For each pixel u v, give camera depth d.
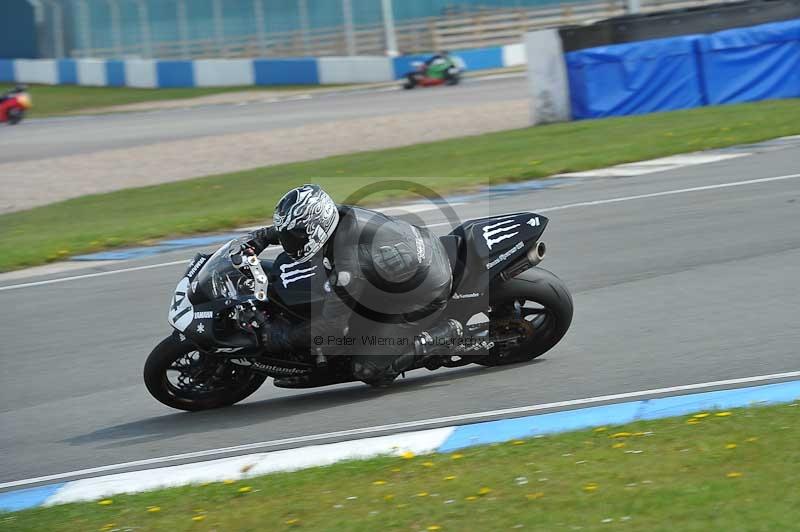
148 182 55.44
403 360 19.44
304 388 20.11
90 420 20.30
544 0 148.25
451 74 106.75
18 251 37.22
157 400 20.48
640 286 25.75
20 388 22.66
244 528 13.73
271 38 150.88
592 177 41.91
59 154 71.12
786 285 24.25
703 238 29.61
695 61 61.16
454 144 55.66
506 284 20.31
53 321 27.83
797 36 59.62
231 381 20.55
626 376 19.39
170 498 15.34
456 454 15.88
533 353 21.08
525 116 69.25
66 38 160.12
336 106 91.81
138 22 158.88
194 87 135.88
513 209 36.12
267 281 18.66
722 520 12.10
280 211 18.20
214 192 48.34
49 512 15.41
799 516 11.95
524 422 17.44
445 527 12.94
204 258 19.78
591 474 14.17
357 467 15.79
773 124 49.41
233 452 17.66
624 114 62.00
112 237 38.31
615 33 64.81
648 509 12.68
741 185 36.00
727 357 19.78
